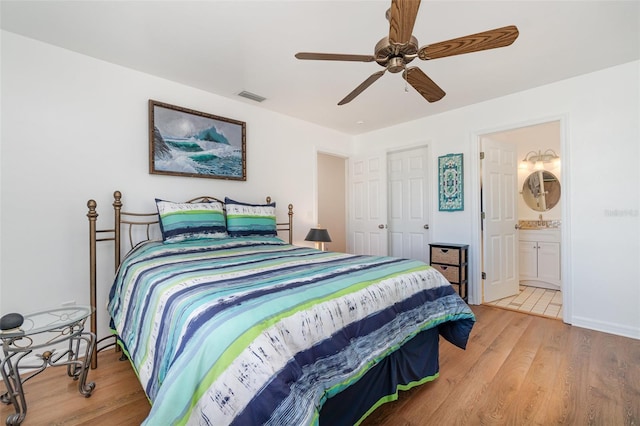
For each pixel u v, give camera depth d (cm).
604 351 230
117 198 241
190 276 154
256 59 244
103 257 245
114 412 165
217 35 211
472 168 355
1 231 203
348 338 131
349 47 227
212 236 260
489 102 339
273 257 211
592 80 273
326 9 184
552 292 411
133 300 170
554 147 461
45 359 167
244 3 178
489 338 257
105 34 209
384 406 168
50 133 221
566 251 289
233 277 152
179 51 232
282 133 381
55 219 222
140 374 133
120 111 253
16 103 208
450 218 377
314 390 108
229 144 322
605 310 269
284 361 101
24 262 210
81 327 183
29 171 212
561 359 218
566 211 288
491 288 365
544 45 227
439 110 371
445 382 191
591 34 213
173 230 243
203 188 306
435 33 209
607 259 268
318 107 356
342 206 599
